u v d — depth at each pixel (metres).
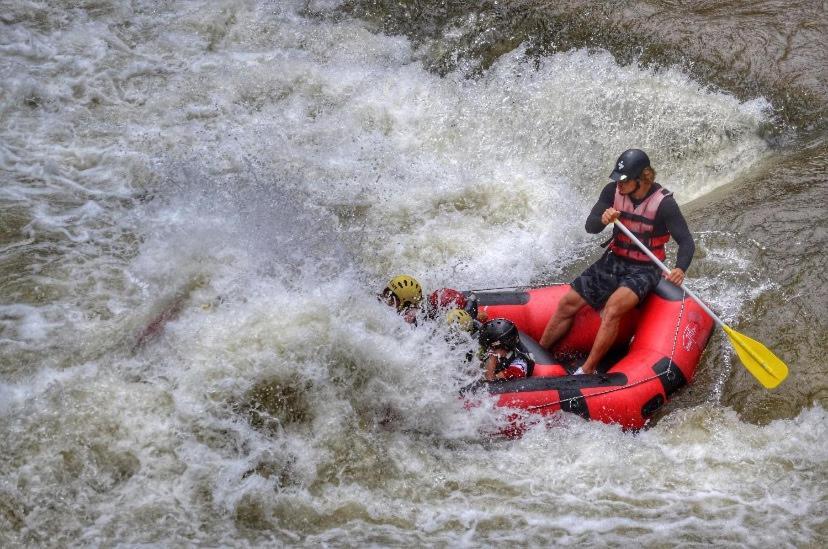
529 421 14.19
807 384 15.08
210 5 28.75
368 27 27.78
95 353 15.20
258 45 27.33
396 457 13.91
